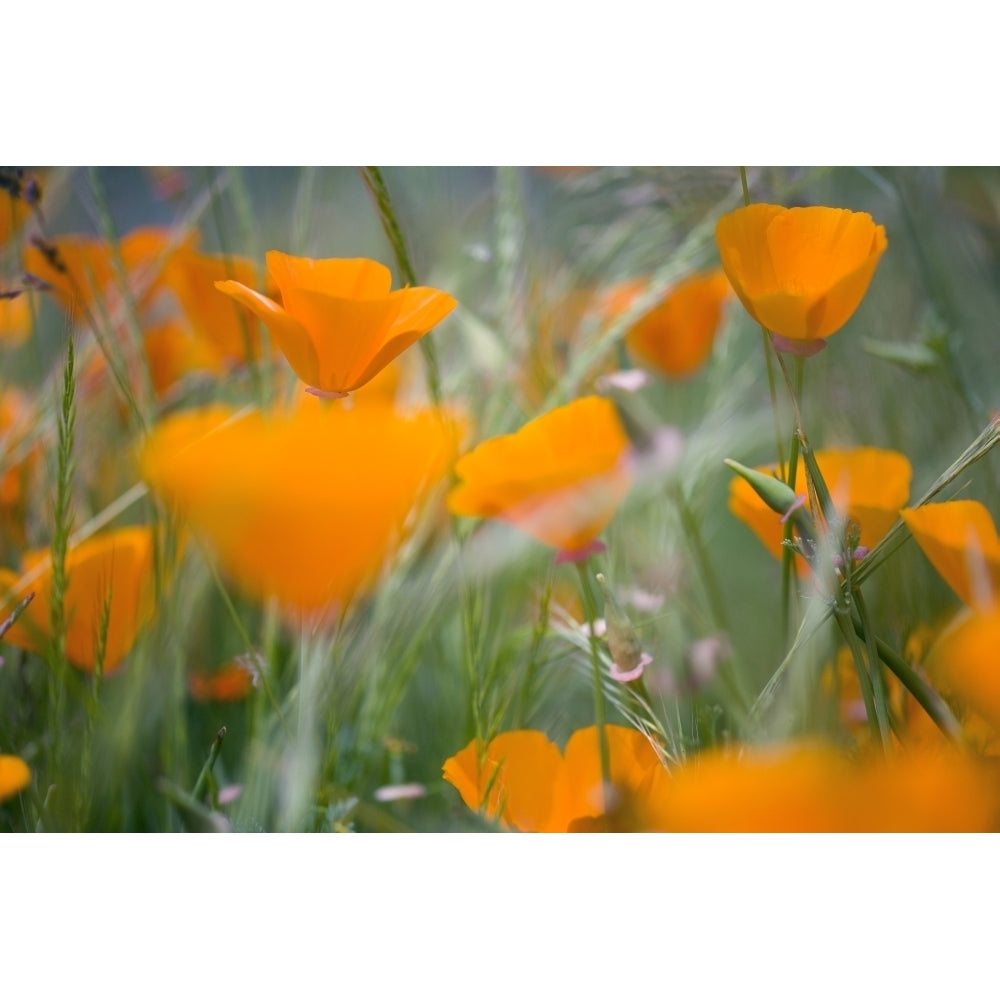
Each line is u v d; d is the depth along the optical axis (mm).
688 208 769
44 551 647
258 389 676
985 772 497
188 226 739
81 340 695
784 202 743
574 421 567
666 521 669
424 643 647
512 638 619
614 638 554
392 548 563
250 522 465
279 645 666
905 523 535
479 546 611
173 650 623
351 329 547
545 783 573
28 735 621
